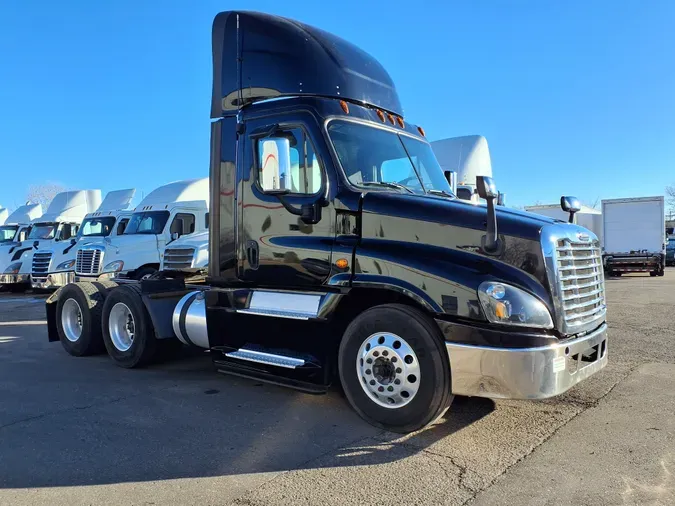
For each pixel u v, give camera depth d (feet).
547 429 14.46
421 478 11.72
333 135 15.75
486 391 12.99
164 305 21.36
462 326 13.06
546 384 12.68
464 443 13.60
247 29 17.71
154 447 13.69
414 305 14.35
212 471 12.26
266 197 16.66
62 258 59.77
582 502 10.57
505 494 10.95
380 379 14.38
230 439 14.17
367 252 14.56
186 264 37.63
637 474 11.71
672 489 11.02
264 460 12.82
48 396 18.47
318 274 15.48
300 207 15.83
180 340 20.80
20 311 45.80
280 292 16.39
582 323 13.91
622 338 26.89
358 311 15.69
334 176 15.39
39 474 12.23
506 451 13.07
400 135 17.93
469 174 39.14
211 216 18.19
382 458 12.79
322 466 12.42
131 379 20.76
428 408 13.60
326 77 16.42
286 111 16.33
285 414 16.12
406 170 17.40
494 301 12.71
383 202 14.78
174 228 47.47
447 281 13.24
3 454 13.38
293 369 16.06
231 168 17.60
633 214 76.18
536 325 12.71
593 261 15.06
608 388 18.10
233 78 17.75
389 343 14.16
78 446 13.82
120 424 15.46
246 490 11.32
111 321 23.17
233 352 17.63
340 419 15.57
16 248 66.90
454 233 13.78
